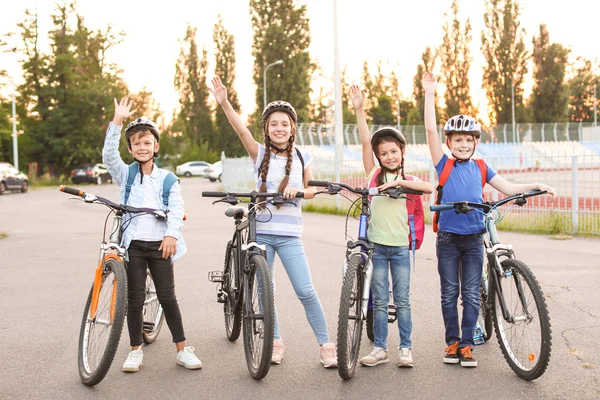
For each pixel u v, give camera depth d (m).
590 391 4.07
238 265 5.00
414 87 84.69
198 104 73.12
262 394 4.12
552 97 76.94
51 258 9.99
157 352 5.11
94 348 4.42
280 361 4.78
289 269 4.84
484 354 4.96
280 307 6.51
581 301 6.53
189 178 54.44
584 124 61.81
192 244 11.43
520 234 12.73
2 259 9.91
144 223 4.70
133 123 4.78
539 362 4.16
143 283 4.73
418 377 4.43
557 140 56.12
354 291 4.55
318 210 19.55
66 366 4.73
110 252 4.81
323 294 7.11
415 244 4.82
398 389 4.19
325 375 4.50
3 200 26.64
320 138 39.31
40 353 5.05
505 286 4.54
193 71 73.56
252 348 4.53
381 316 4.76
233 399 4.04
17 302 6.85
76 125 53.06
